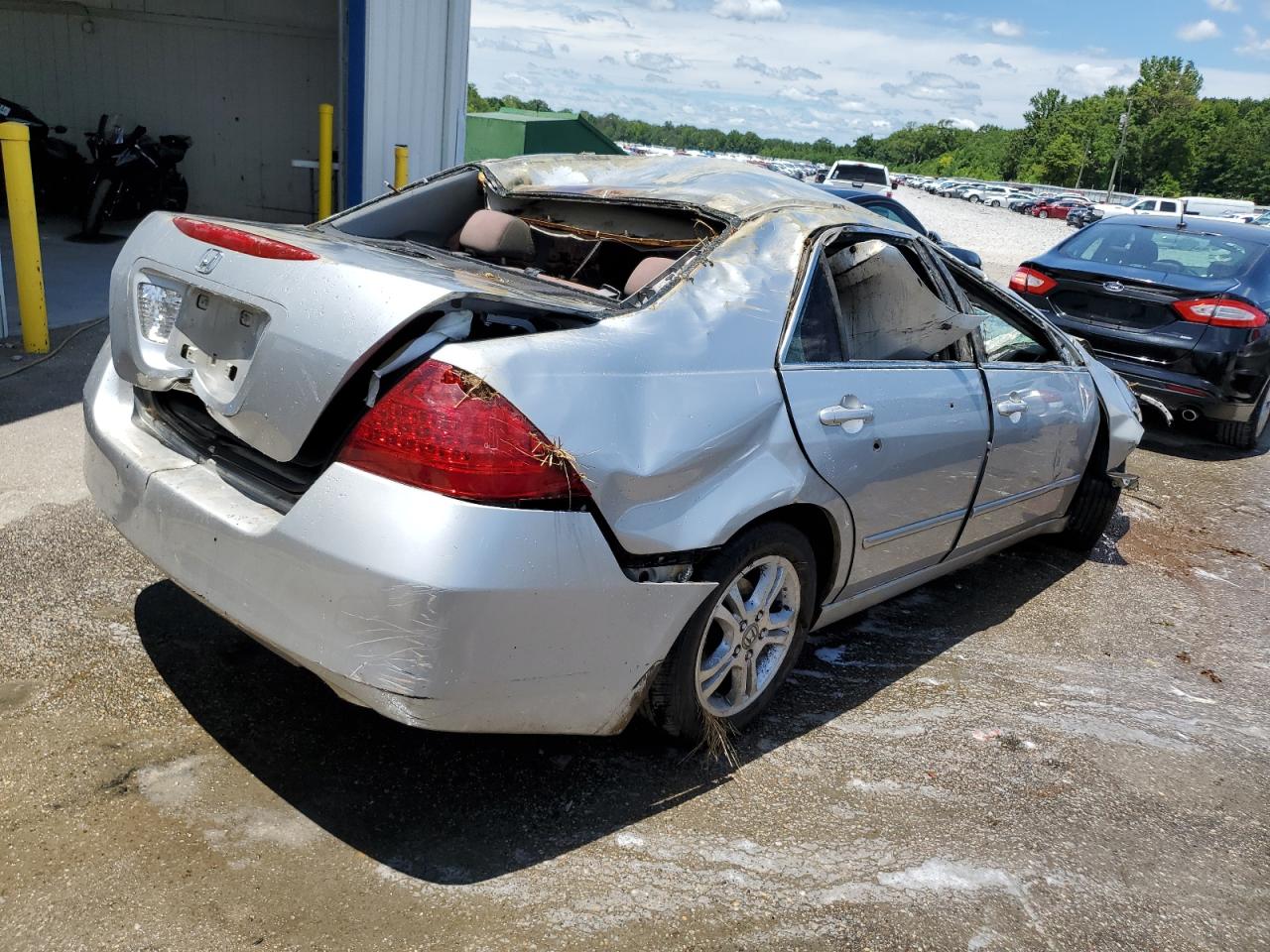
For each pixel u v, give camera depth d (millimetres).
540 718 2305
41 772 2443
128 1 11773
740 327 2705
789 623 2996
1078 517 4926
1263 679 3971
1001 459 3781
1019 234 36500
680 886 2354
